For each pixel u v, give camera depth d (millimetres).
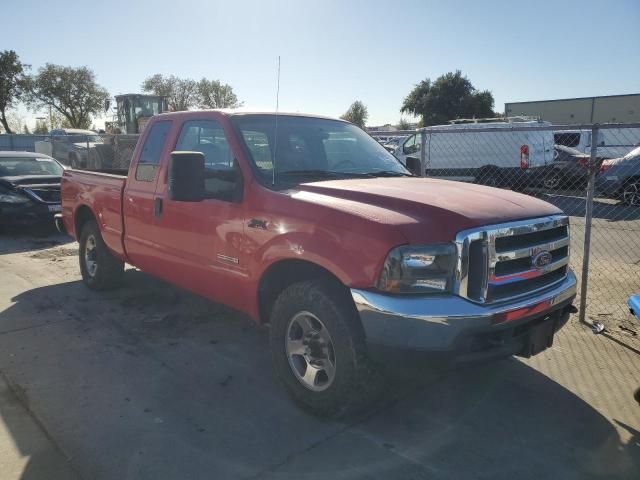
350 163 4566
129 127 23922
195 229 4312
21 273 7191
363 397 3373
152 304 5844
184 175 3652
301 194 3598
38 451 3109
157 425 3412
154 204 4805
